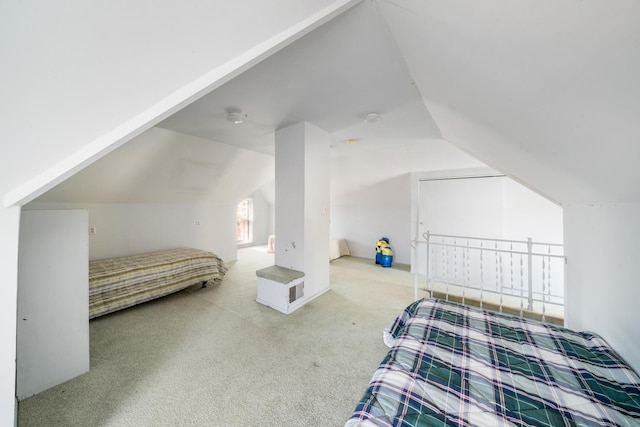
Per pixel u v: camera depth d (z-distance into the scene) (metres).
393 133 2.91
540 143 1.18
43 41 0.58
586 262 1.53
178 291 3.13
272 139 3.13
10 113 0.63
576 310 1.66
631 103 0.62
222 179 3.96
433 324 1.53
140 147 2.69
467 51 0.94
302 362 1.72
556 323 2.45
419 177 3.89
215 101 2.03
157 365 1.68
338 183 4.89
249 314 2.47
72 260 1.55
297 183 2.66
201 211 4.28
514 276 3.22
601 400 0.93
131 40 0.68
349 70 1.56
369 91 1.85
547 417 0.86
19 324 1.37
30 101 0.64
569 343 1.32
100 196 3.01
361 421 0.85
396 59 1.43
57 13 0.56
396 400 0.93
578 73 0.66
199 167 3.45
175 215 3.90
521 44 0.71
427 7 0.84
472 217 3.50
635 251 1.08
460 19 0.79
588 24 0.53
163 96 0.81
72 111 0.71
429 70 1.34
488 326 1.51
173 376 1.57
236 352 1.83
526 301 2.95
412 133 2.90
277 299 2.57
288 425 1.23
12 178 0.72
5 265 0.75
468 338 1.37
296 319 2.37
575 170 1.19
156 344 1.93
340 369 1.65
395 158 3.82
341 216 5.52
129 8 0.63
